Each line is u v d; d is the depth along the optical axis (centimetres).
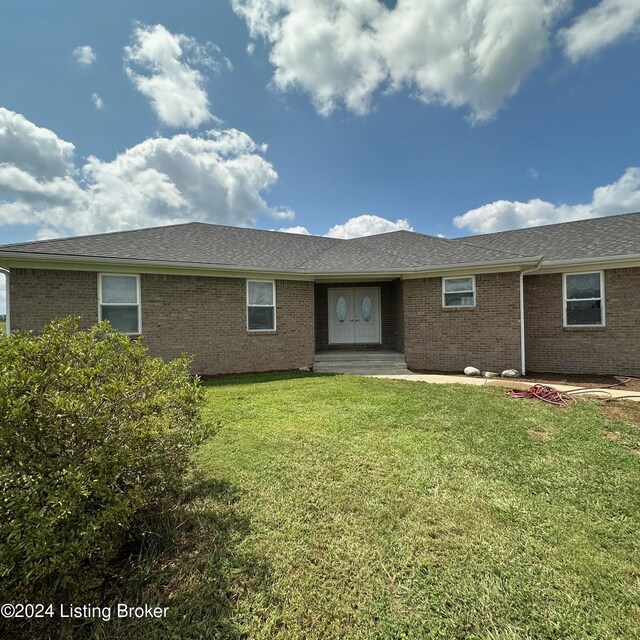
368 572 221
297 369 1066
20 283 764
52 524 166
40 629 185
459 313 984
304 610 194
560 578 215
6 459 179
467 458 388
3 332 246
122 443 215
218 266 920
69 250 826
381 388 749
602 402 621
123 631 183
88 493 176
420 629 182
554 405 602
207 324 948
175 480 253
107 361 261
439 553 237
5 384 181
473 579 215
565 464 374
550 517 280
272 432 473
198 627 185
